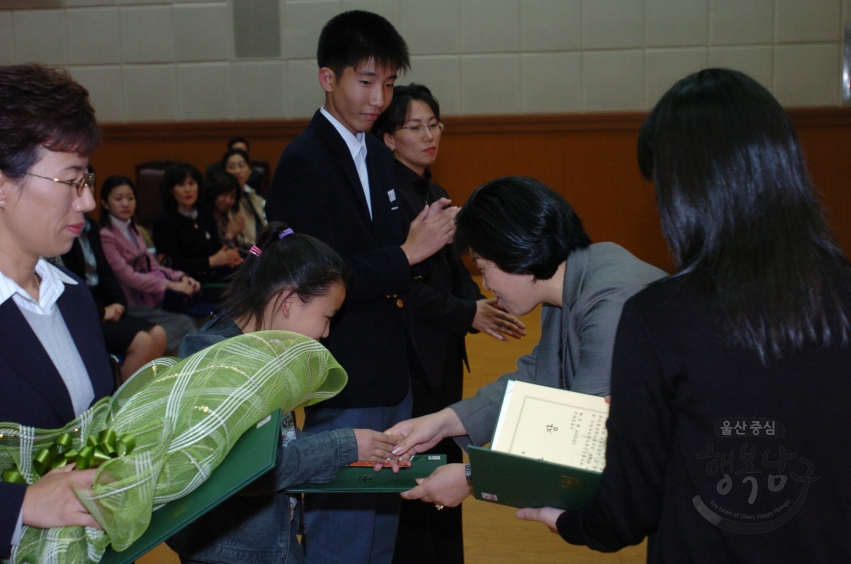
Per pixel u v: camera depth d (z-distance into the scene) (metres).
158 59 7.12
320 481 1.57
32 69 1.15
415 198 2.62
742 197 0.99
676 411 1.01
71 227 1.17
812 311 0.96
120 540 1.04
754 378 0.96
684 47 6.68
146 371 1.35
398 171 2.64
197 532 1.48
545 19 6.78
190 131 7.15
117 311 3.85
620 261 1.52
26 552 1.10
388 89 2.19
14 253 1.18
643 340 1.01
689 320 0.99
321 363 1.39
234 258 4.73
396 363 2.15
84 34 7.13
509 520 2.83
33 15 7.12
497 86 6.91
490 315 2.56
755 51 6.61
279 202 2.09
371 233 2.21
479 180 7.07
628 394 1.02
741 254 0.99
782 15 6.53
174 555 2.61
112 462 1.06
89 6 7.08
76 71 7.19
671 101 1.06
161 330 3.97
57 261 3.39
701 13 6.61
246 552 1.49
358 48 2.10
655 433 1.01
